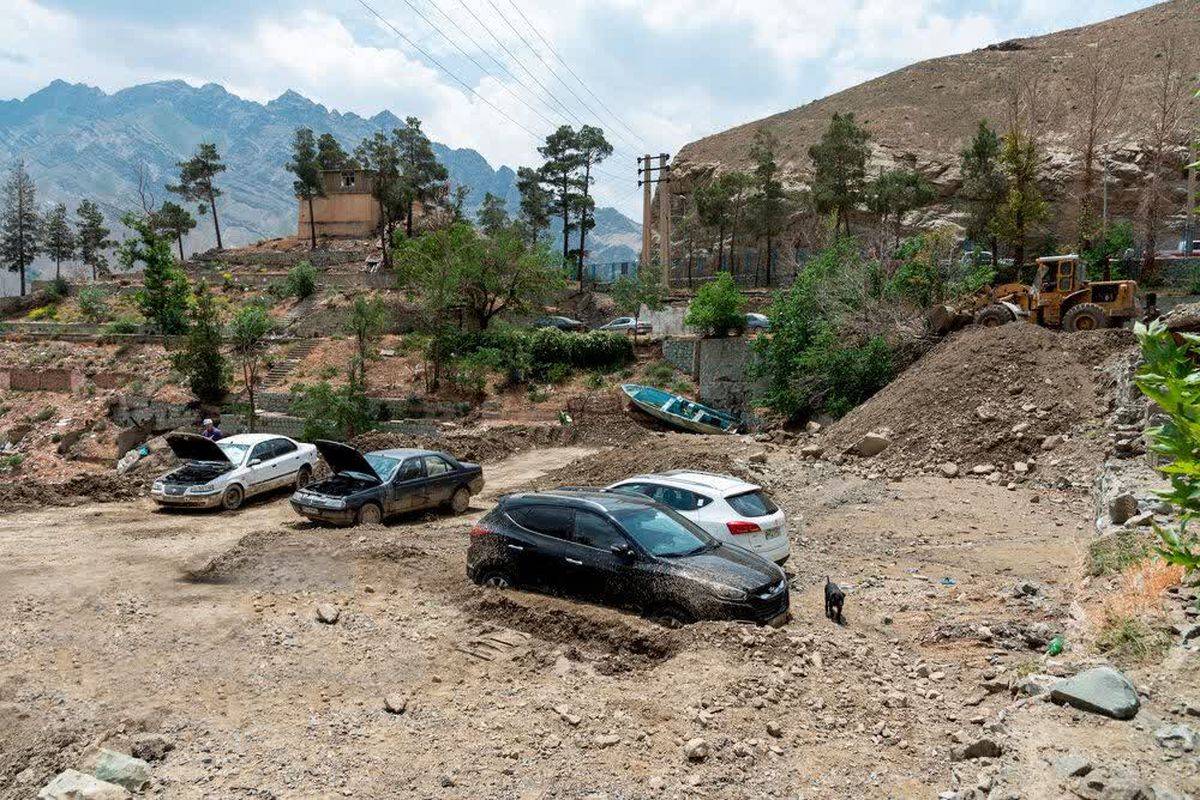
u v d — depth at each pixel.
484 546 10.46
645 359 44.97
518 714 6.67
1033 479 18.72
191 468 18.69
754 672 7.36
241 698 7.16
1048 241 54.19
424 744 6.16
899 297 30.91
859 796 5.41
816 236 55.03
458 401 42.00
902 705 6.91
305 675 7.68
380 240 81.81
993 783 5.05
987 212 50.28
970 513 16.20
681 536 9.79
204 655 8.23
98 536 14.76
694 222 72.75
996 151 50.22
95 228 107.56
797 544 14.32
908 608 10.29
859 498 18.05
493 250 49.19
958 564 12.58
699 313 40.47
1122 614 7.72
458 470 18.16
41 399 48.25
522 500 10.52
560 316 57.94
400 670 7.78
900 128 83.50
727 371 39.50
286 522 16.58
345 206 86.00
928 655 8.46
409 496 16.80
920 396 23.45
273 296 64.75
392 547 12.50
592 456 24.97
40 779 5.78
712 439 26.44
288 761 5.92
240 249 89.06
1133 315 26.89
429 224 60.25
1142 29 94.25
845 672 7.58
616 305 56.22
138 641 8.63
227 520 16.86
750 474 20.59
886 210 50.94
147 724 6.58
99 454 41.94
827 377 30.53
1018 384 22.23
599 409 38.19
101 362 51.34
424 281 46.75
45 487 18.92
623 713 6.62
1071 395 21.14
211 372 44.62
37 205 103.31
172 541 14.34
